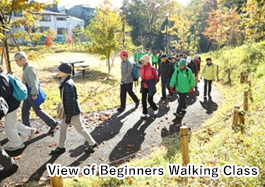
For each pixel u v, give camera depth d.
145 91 7.08
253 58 13.88
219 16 30.27
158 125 6.69
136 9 55.47
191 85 7.15
